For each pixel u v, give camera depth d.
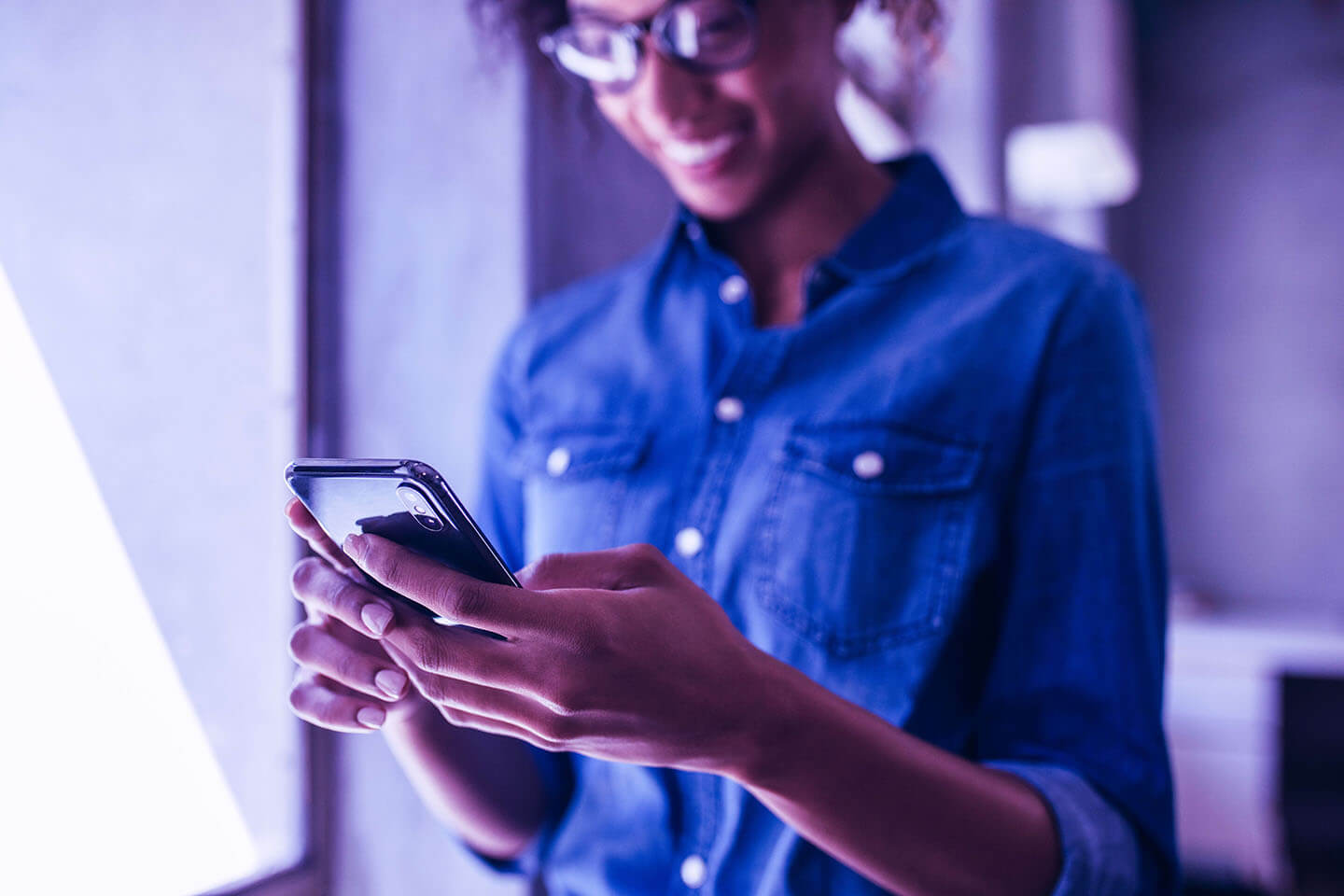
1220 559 3.60
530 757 0.87
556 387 0.92
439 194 1.15
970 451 0.72
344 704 0.61
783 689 0.53
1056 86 2.55
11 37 0.80
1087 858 0.59
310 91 1.09
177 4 0.94
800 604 0.72
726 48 0.72
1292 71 3.54
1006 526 0.72
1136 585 0.67
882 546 0.71
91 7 0.86
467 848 0.85
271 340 1.03
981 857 0.57
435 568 0.45
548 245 1.15
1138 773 0.64
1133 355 0.73
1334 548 3.45
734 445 0.78
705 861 0.74
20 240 0.79
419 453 1.13
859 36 1.08
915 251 0.81
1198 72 3.64
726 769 0.53
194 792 0.89
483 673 0.47
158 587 0.87
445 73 1.14
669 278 0.92
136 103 0.90
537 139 1.13
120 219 0.87
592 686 0.47
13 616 0.75
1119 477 0.69
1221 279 3.61
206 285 0.95
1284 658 2.72
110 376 0.85
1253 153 3.58
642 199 1.40
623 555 0.53
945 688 0.71
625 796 0.79
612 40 0.74
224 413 0.96
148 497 0.87
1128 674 0.65
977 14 2.39
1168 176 3.69
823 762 0.53
